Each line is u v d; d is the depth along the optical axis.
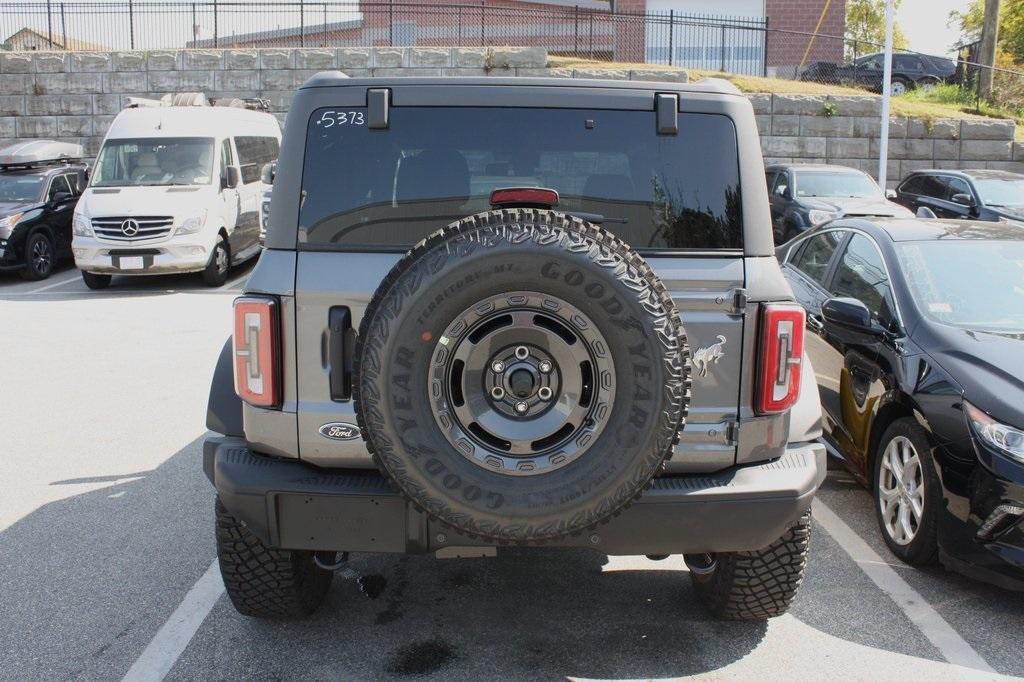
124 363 8.98
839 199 14.79
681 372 2.87
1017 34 36.78
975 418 4.16
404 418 2.84
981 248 5.47
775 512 3.23
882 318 5.20
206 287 14.17
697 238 3.36
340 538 3.22
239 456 3.33
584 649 3.75
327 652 3.72
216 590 4.29
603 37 25.91
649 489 3.17
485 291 2.82
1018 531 3.96
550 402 2.89
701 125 3.42
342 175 3.35
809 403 3.58
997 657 3.73
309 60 21.52
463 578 4.41
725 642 3.82
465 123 3.40
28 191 15.49
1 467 6.05
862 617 4.06
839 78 24.72
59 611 4.08
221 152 14.69
